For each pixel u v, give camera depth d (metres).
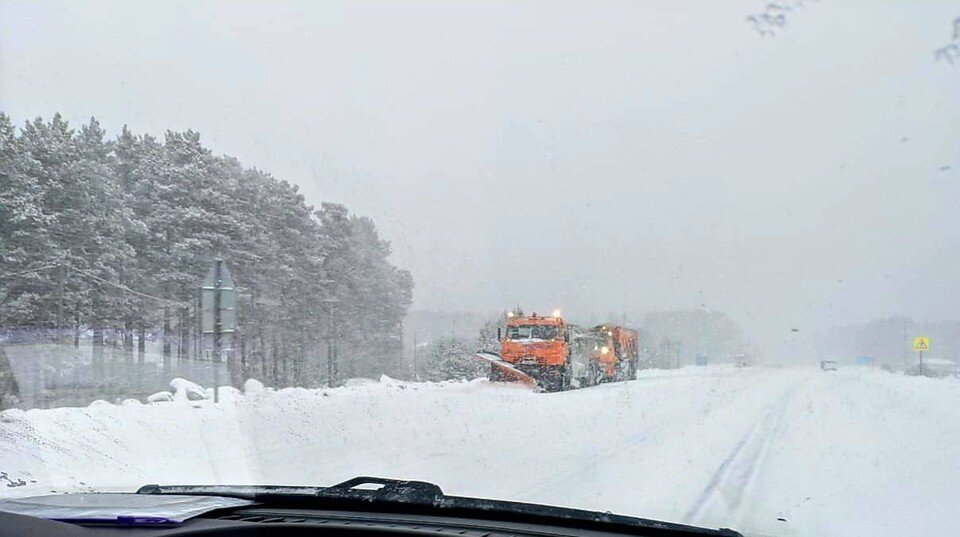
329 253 32.59
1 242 28.64
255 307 31.94
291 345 31.64
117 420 12.01
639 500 6.60
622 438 10.67
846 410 11.66
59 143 30.03
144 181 32.72
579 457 9.16
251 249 33.00
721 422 11.90
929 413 10.51
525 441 10.52
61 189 29.83
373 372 29.78
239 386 24.27
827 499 6.17
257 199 33.50
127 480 7.89
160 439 10.59
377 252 32.19
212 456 9.38
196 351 28.86
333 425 12.17
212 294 17.48
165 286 31.88
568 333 20.19
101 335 29.89
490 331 20.41
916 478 6.69
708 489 6.93
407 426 11.96
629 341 23.59
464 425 12.11
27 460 8.95
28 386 22.20
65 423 11.38
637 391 17.97
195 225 32.69
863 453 8.12
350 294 31.69
